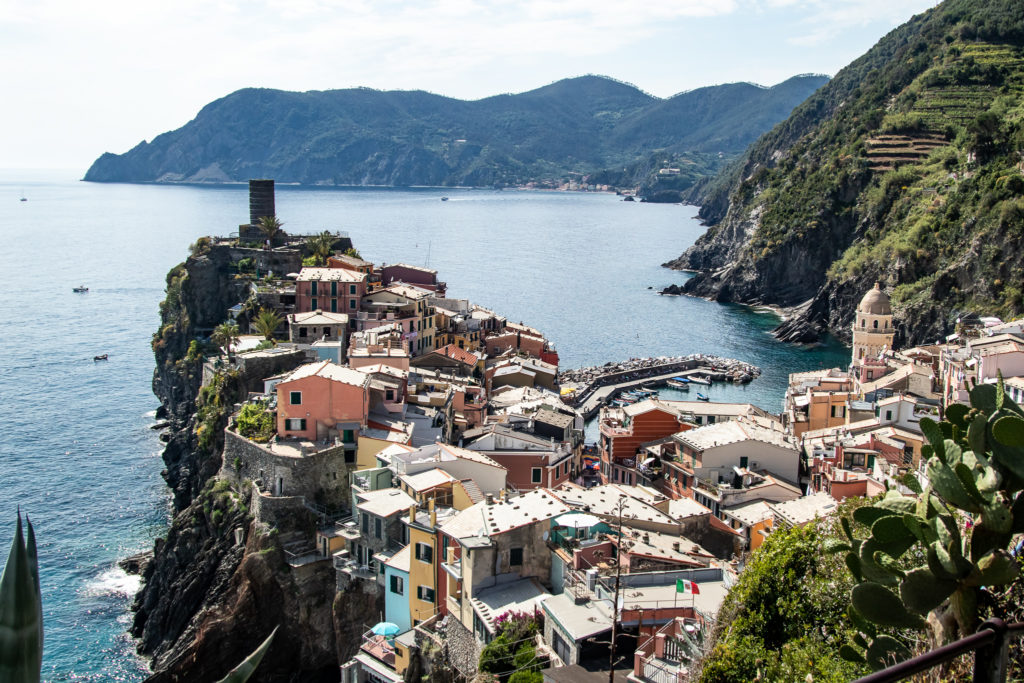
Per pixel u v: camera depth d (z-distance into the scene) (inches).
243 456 4505.4
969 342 5964.6
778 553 2039.9
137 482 6358.3
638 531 3100.4
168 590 4461.1
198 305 7839.6
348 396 4547.2
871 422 5142.7
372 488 3976.4
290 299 7027.6
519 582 2920.8
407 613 3398.1
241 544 4242.1
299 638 4018.2
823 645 1713.8
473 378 6663.4
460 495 3634.4
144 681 4010.8
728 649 1946.4
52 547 5369.1
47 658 4303.6
